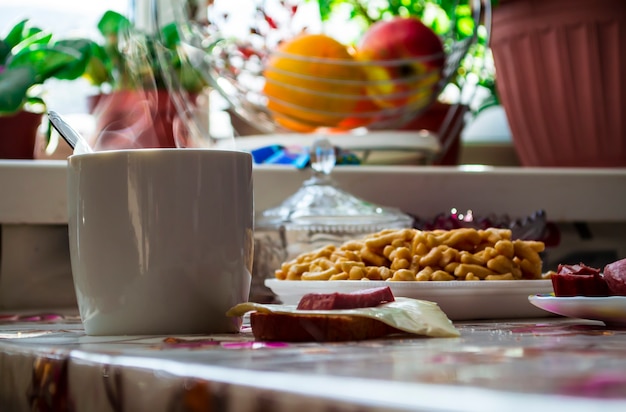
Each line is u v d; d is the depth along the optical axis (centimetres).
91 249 50
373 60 106
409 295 59
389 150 111
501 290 60
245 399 27
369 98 105
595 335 47
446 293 59
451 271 62
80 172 50
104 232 50
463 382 28
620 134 113
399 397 23
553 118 114
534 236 87
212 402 28
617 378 29
